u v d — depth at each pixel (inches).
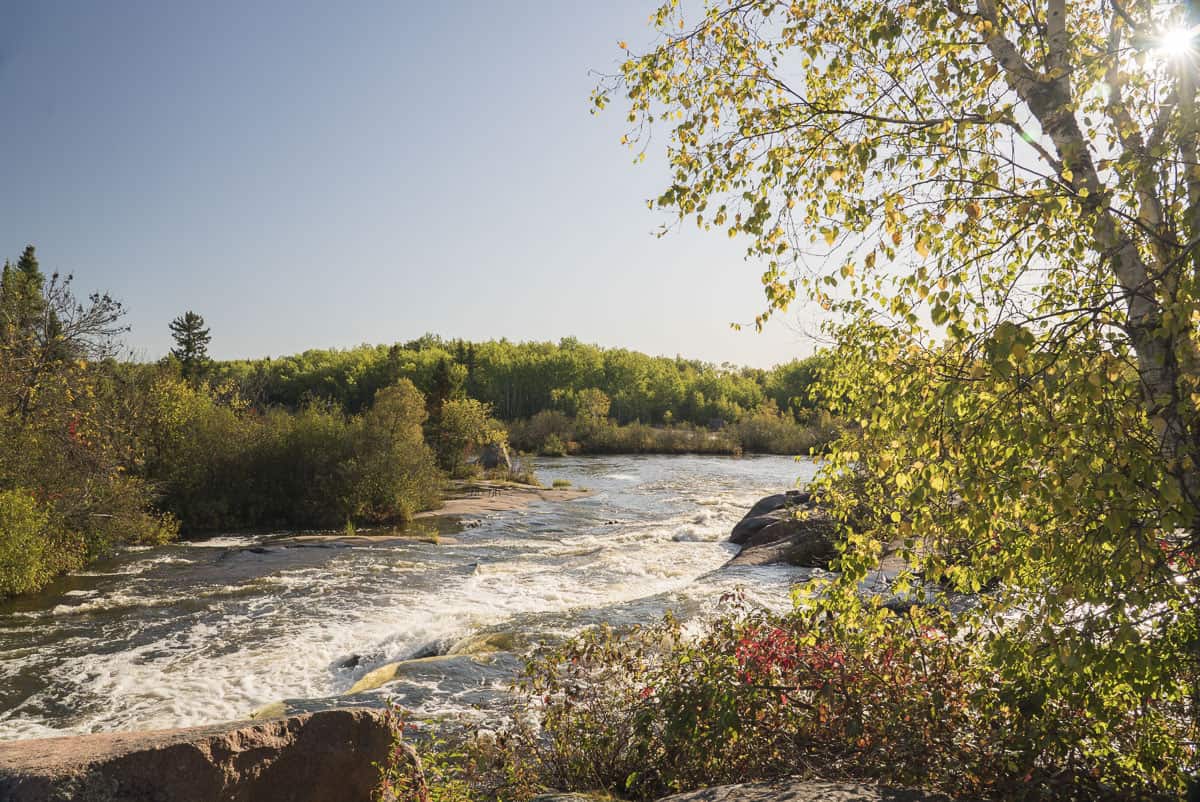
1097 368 119.9
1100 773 137.0
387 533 871.7
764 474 1715.1
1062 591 126.2
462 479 1453.0
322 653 410.0
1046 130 160.4
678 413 3878.0
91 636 442.6
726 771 171.3
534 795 179.0
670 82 207.9
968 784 144.5
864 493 207.6
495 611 482.0
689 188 187.3
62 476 652.1
